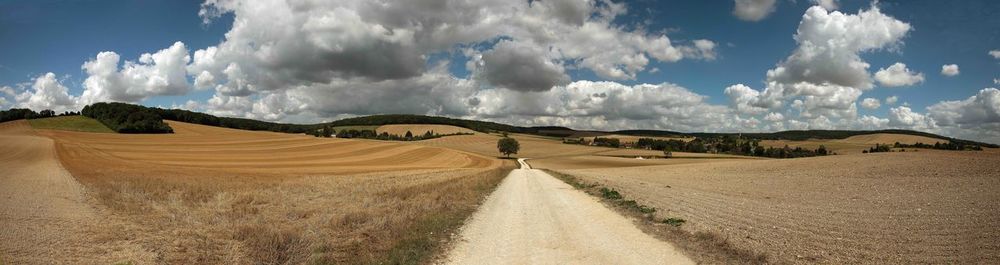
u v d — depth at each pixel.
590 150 147.12
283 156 75.94
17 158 43.72
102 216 12.27
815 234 11.14
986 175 22.55
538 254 9.65
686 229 12.27
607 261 9.02
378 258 9.02
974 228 10.86
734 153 141.25
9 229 9.74
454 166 70.19
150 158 56.16
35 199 15.44
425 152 91.38
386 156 84.00
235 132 113.75
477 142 163.00
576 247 10.32
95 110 119.38
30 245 8.51
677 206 17.33
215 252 8.67
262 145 90.25
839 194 20.58
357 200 18.36
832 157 41.19
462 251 9.88
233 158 65.25
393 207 15.91
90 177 26.30
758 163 46.16
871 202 17.06
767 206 16.91
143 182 23.48
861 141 157.50
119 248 8.62
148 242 9.14
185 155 65.31
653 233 11.96
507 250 10.02
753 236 11.03
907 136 153.62
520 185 31.45
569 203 19.56
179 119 131.38
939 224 11.65
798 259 8.88
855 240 10.32
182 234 10.02
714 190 24.86
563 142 177.75
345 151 88.31
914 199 17.08
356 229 11.64
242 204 16.08
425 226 12.46
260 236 9.63
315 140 102.56
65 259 7.73
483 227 12.90
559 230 12.54
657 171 49.12
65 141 72.25
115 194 17.27
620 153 137.25
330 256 8.95
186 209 13.78
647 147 157.38
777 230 11.76
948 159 29.73
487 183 31.80
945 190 19.03
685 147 150.88
